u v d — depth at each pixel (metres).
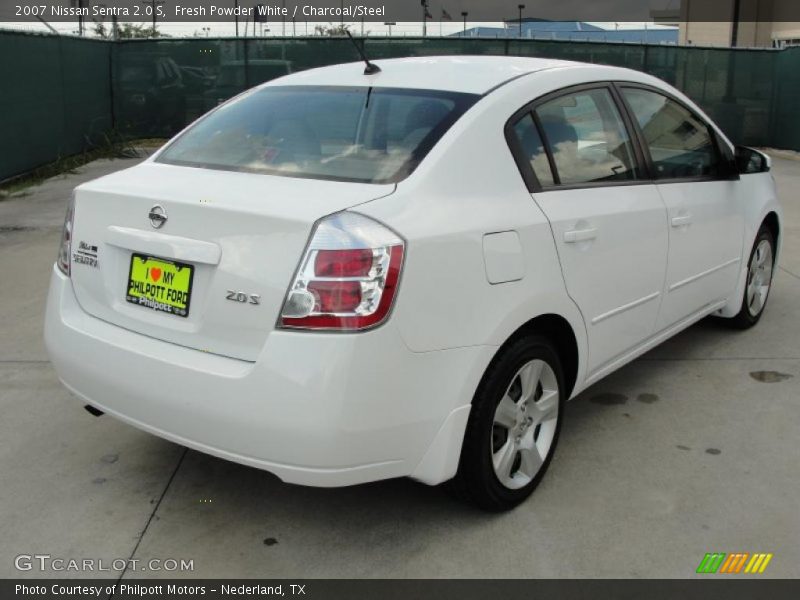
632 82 3.80
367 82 3.31
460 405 2.66
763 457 3.47
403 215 2.53
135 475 3.30
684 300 4.05
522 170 3.00
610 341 3.46
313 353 2.36
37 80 11.70
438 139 2.83
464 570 2.70
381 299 2.40
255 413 2.42
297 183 2.75
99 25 17.22
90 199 2.92
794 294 5.90
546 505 3.08
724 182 4.38
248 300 2.46
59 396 4.03
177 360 2.58
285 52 15.65
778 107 16.36
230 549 2.81
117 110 15.54
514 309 2.79
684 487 3.22
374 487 3.21
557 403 3.17
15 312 5.35
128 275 2.79
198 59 15.58
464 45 15.80
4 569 2.69
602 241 3.25
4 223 8.24
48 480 3.25
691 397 4.11
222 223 2.54
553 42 15.98
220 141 3.26
